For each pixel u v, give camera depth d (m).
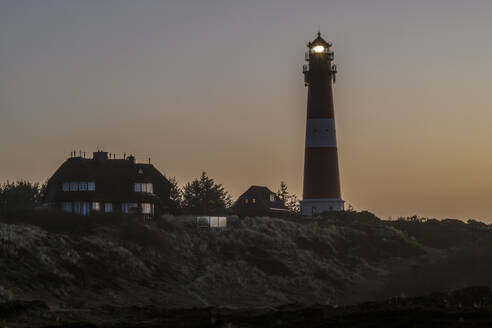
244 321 63.81
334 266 139.25
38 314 70.81
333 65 181.75
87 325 62.72
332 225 164.25
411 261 148.38
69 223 126.94
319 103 179.62
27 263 98.56
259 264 130.88
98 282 101.75
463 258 143.75
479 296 72.94
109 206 151.62
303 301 116.69
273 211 192.38
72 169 155.12
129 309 78.19
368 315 61.12
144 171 160.88
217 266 124.50
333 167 178.50
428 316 58.56
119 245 119.44
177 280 114.56
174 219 145.00
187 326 61.81
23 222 123.44
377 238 158.75
